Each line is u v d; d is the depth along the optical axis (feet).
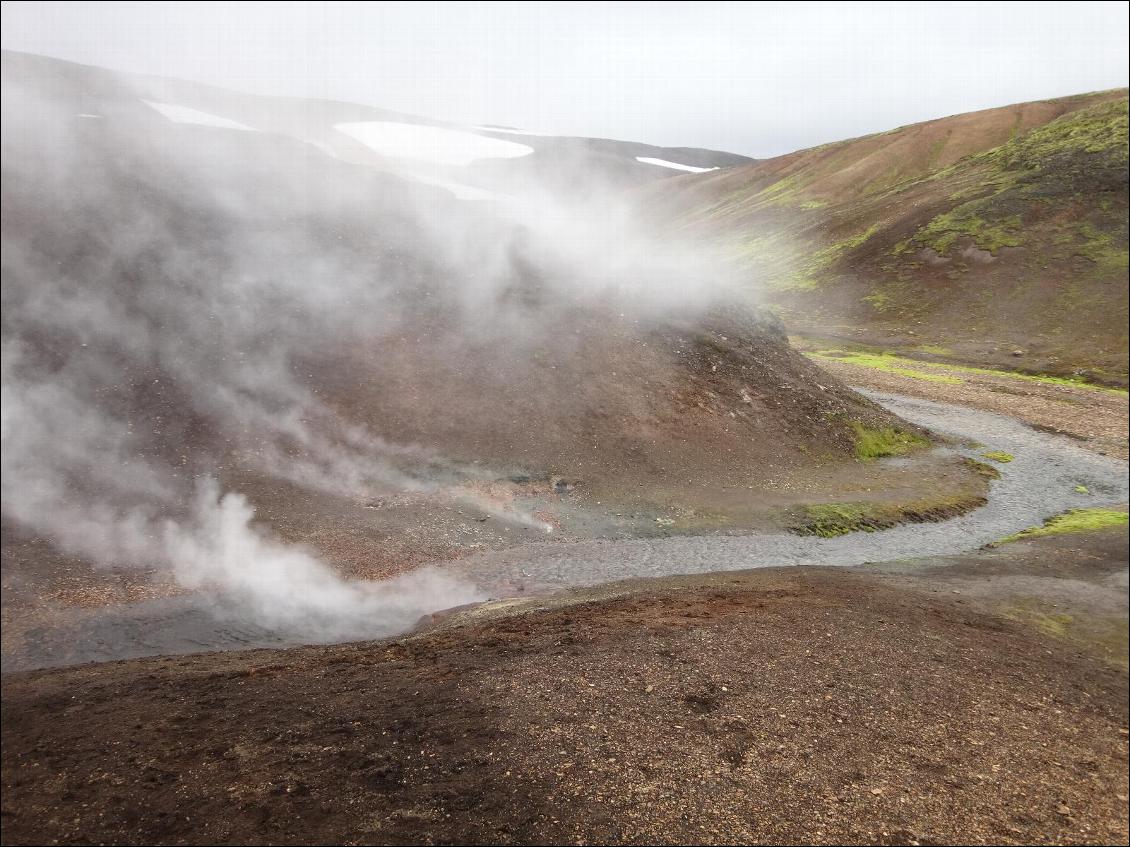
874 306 276.82
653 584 67.15
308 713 36.65
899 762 38.68
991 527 99.35
